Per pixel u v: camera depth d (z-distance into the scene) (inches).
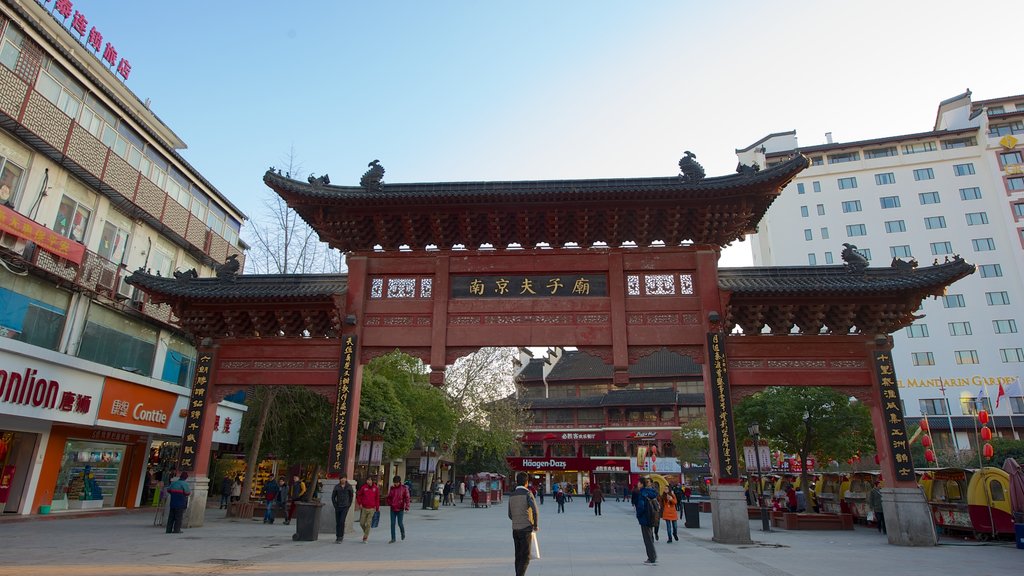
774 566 547.5
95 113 992.2
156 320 1123.9
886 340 732.7
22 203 865.5
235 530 799.1
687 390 2920.8
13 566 475.8
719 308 744.3
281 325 804.6
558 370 3248.0
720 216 764.6
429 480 1807.3
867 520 1015.0
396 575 478.6
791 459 1900.8
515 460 2052.2
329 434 1161.4
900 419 706.8
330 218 792.9
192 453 773.9
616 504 2149.4
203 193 1317.7
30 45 858.8
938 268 717.9
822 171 3075.8
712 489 737.0
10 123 823.1
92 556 538.0
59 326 920.9
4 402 768.3
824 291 713.6
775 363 732.7
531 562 576.4
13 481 881.5
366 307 788.6
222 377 789.2
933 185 2906.0
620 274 775.7
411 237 804.6
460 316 772.6
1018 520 725.3
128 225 1101.1
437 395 1739.7
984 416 1125.7
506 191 752.3
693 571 519.8
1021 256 2677.2
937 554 627.2
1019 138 2847.0
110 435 1062.4
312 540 694.5
